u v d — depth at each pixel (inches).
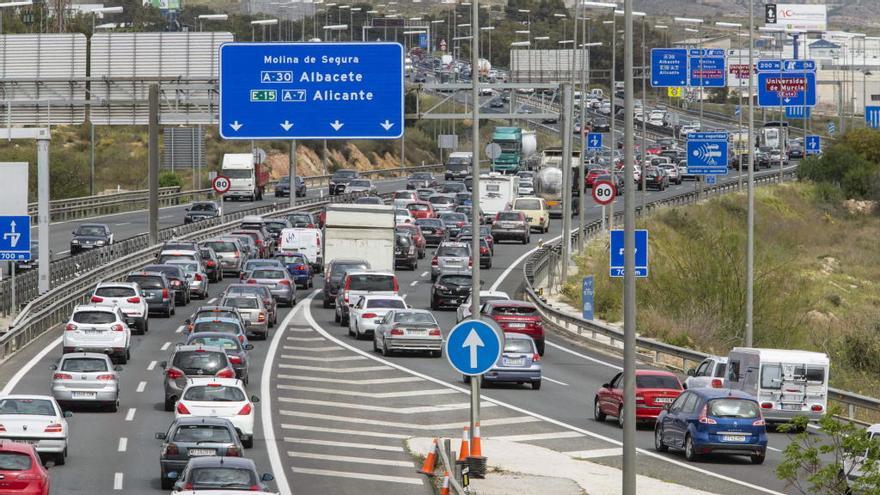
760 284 5876.0
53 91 6471.5
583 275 6776.6
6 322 4933.6
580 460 2950.3
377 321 4906.5
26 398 2770.7
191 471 1989.4
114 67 6432.1
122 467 2719.0
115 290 4837.6
